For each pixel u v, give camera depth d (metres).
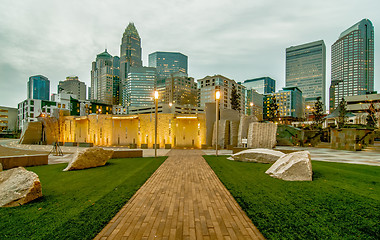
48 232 4.21
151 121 33.94
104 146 34.09
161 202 6.07
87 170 11.46
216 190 7.32
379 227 4.40
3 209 5.46
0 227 4.45
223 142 28.05
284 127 33.34
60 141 38.69
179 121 33.31
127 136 35.62
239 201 6.01
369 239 3.93
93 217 4.92
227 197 6.51
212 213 5.23
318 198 6.26
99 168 12.09
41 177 9.59
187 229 4.36
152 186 7.89
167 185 8.04
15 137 76.44
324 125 48.97
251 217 4.89
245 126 25.98
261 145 23.25
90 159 12.27
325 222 4.63
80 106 100.44
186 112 107.75
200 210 5.44
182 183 8.35
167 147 28.50
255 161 13.97
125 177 9.48
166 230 4.31
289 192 6.89
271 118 62.97
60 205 5.75
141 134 34.47
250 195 6.57
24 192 5.97
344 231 4.23
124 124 35.94
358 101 86.75
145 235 4.10
